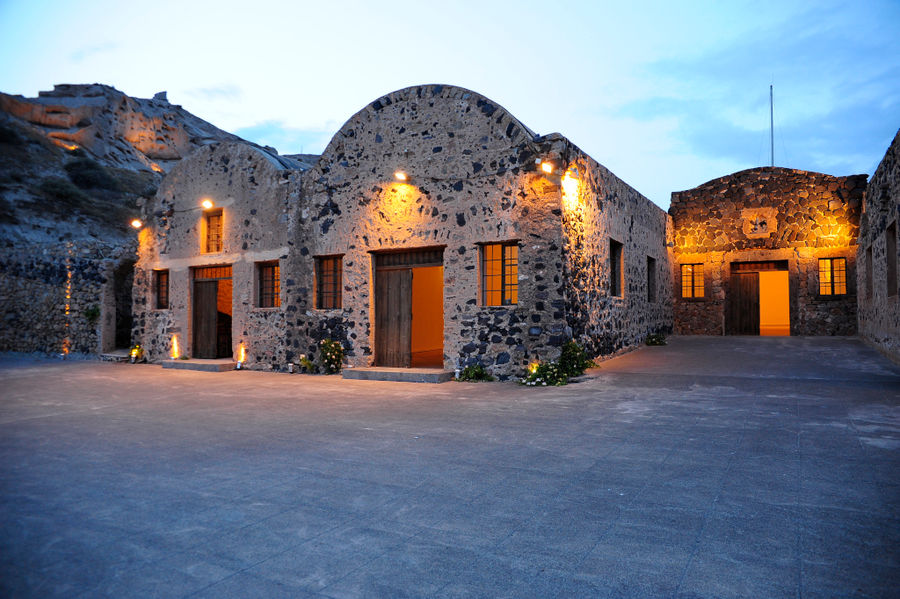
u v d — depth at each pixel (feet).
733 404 22.66
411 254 36.50
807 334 53.88
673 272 60.23
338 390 30.27
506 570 8.88
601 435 18.12
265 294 43.27
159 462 15.92
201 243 45.91
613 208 40.88
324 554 9.62
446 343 34.30
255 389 31.17
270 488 13.38
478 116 33.81
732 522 10.64
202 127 243.40
